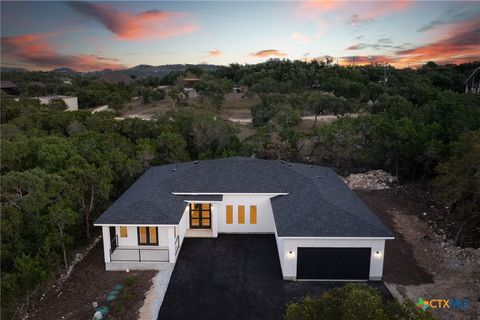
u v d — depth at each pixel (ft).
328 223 61.62
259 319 51.31
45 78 396.37
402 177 115.55
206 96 265.54
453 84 252.83
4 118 160.25
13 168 86.33
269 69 333.62
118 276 63.77
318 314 30.50
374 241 60.18
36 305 56.18
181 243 74.23
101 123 127.95
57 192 66.64
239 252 71.05
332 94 253.85
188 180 80.94
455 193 72.13
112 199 92.73
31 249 62.18
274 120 154.92
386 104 184.03
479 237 76.13
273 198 77.51
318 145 128.67
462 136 82.53
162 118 142.41
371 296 28.35
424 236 78.23
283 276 61.57
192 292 57.88
